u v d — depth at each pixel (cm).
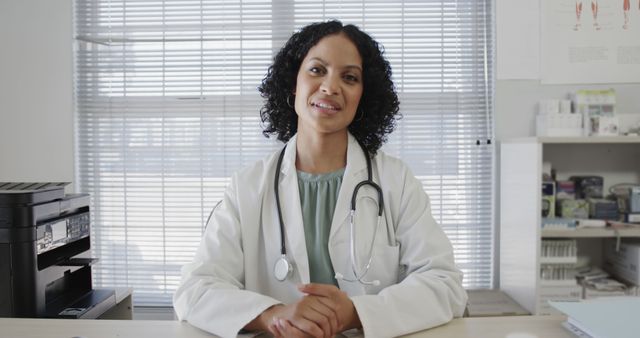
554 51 222
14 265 132
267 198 115
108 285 238
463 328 88
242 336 87
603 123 198
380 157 122
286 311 85
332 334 83
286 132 130
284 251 109
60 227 149
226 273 106
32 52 231
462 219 231
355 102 108
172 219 236
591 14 221
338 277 104
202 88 233
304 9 230
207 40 232
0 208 132
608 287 195
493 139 227
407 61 229
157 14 233
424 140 230
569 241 197
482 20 229
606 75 221
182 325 92
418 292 93
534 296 184
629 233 186
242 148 233
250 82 232
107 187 237
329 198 115
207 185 234
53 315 140
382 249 111
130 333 86
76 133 237
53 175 233
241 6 231
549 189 200
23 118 233
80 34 234
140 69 234
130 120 235
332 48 107
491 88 229
